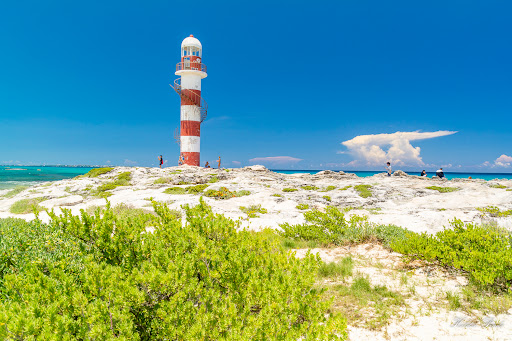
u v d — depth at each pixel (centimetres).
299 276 511
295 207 2189
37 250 661
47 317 335
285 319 419
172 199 2309
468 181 3516
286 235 1355
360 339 536
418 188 3000
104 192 2834
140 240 580
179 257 492
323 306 479
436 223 1498
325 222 1347
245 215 1891
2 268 568
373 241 1205
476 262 754
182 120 5256
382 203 2473
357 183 3450
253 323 392
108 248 558
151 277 408
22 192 3064
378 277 843
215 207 2094
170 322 381
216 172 4153
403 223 1507
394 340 532
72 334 335
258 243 698
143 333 404
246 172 4316
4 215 1955
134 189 3042
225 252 601
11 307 339
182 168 4462
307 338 392
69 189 3109
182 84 5209
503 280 712
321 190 3166
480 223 1460
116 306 376
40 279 402
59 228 659
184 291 415
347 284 792
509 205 2008
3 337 305
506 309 613
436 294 710
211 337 365
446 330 554
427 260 891
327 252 1130
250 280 478
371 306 663
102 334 336
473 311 618
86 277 418
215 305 423
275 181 3650
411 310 636
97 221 582
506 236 957
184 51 5234
